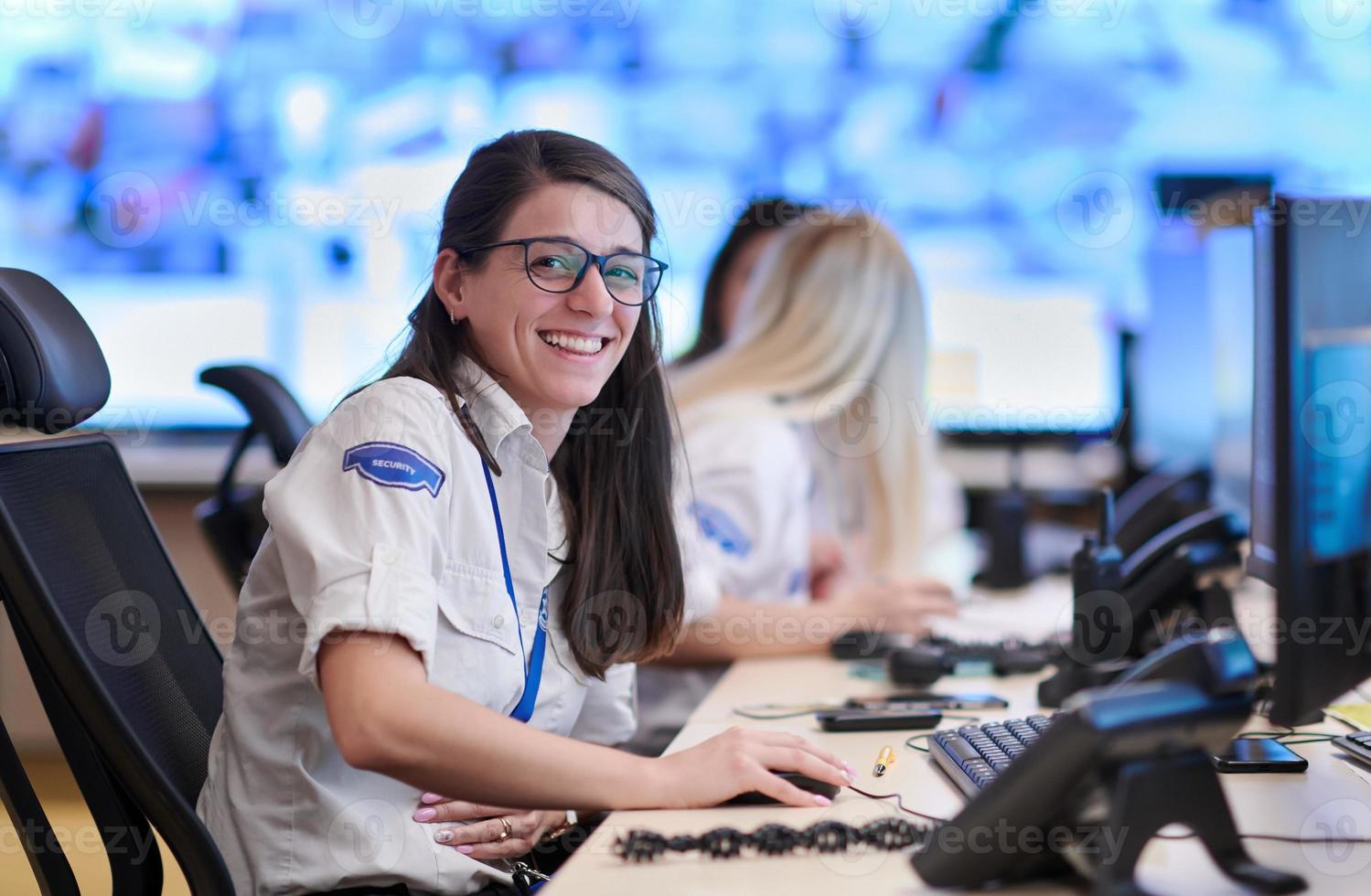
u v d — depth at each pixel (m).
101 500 1.78
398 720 1.41
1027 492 5.08
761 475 3.04
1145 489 3.63
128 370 5.54
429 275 1.93
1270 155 5.66
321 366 5.59
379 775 1.71
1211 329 4.20
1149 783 1.15
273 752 1.67
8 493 1.54
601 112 5.63
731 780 1.52
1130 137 5.66
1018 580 3.64
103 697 1.49
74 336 1.71
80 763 1.59
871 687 2.38
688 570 2.61
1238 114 5.64
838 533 3.40
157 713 1.68
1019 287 5.67
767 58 5.63
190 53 5.53
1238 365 3.45
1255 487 1.98
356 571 1.49
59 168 5.52
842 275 3.29
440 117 5.58
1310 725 1.80
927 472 3.48
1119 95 5.65
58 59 5.51
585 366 1.85
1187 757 1.17
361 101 5.55
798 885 1.25
